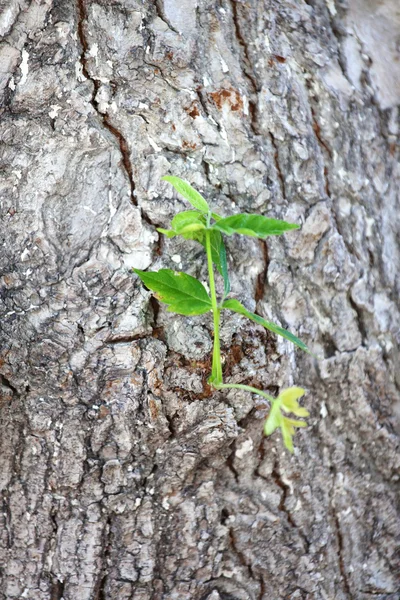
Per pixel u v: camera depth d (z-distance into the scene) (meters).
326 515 0.57
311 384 0.57
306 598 0.57
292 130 0.57
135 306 0.53
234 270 0.55
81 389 0.53
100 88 0.54
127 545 0.55
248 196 0.55
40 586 0.55
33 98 0.54
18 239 0.53
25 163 0.53
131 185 0.54
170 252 0.54
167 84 0.54
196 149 0.54
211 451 0.54
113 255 0.53
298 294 0.56
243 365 0.54
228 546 0.56
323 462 0.57
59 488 0.54
